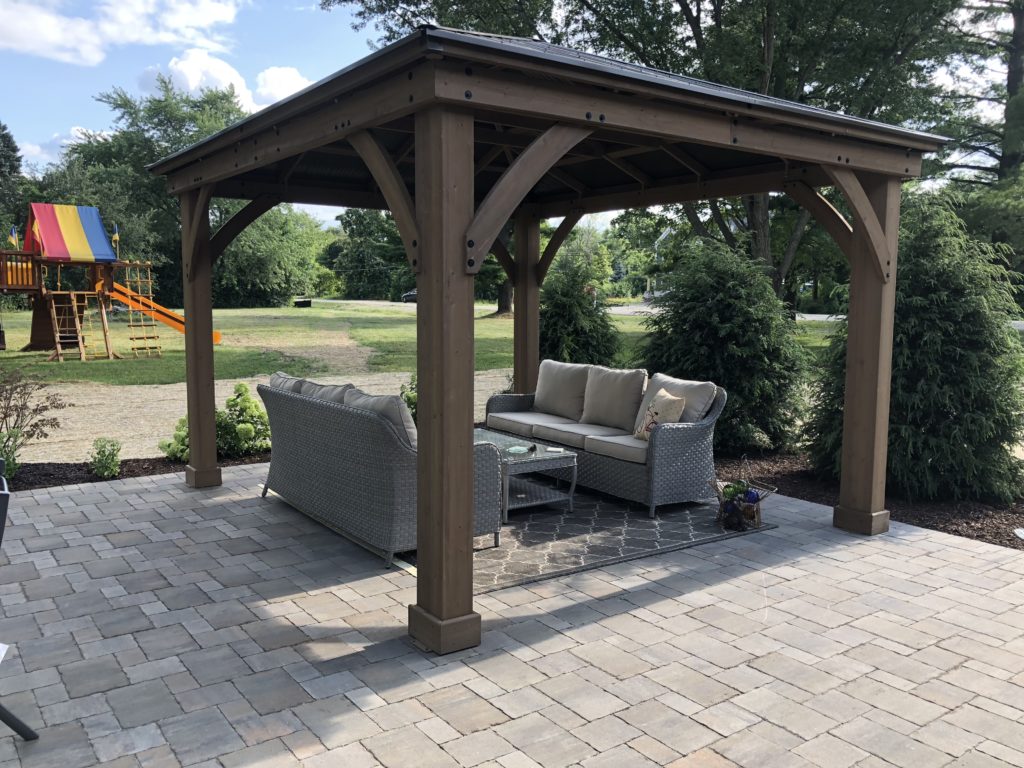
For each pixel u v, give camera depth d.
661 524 5.49
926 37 13.68
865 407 5.21
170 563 4.55
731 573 4.48
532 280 8.14
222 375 15.30
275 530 5.21
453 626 3.40
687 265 8.16
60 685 3.08
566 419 7.12
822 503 6.15
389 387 13.86
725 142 4.20
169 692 3.03
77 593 4.07
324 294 51.31
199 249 6.14
